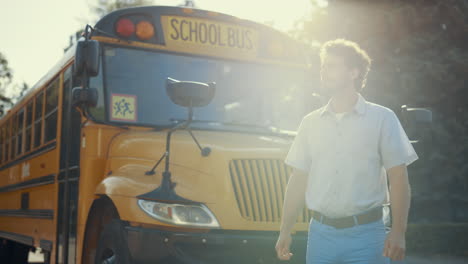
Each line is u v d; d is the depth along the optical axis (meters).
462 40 13.48
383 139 2.99
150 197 4.14
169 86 4.14
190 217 4.08
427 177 13.14
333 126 3.07
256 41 5.75
